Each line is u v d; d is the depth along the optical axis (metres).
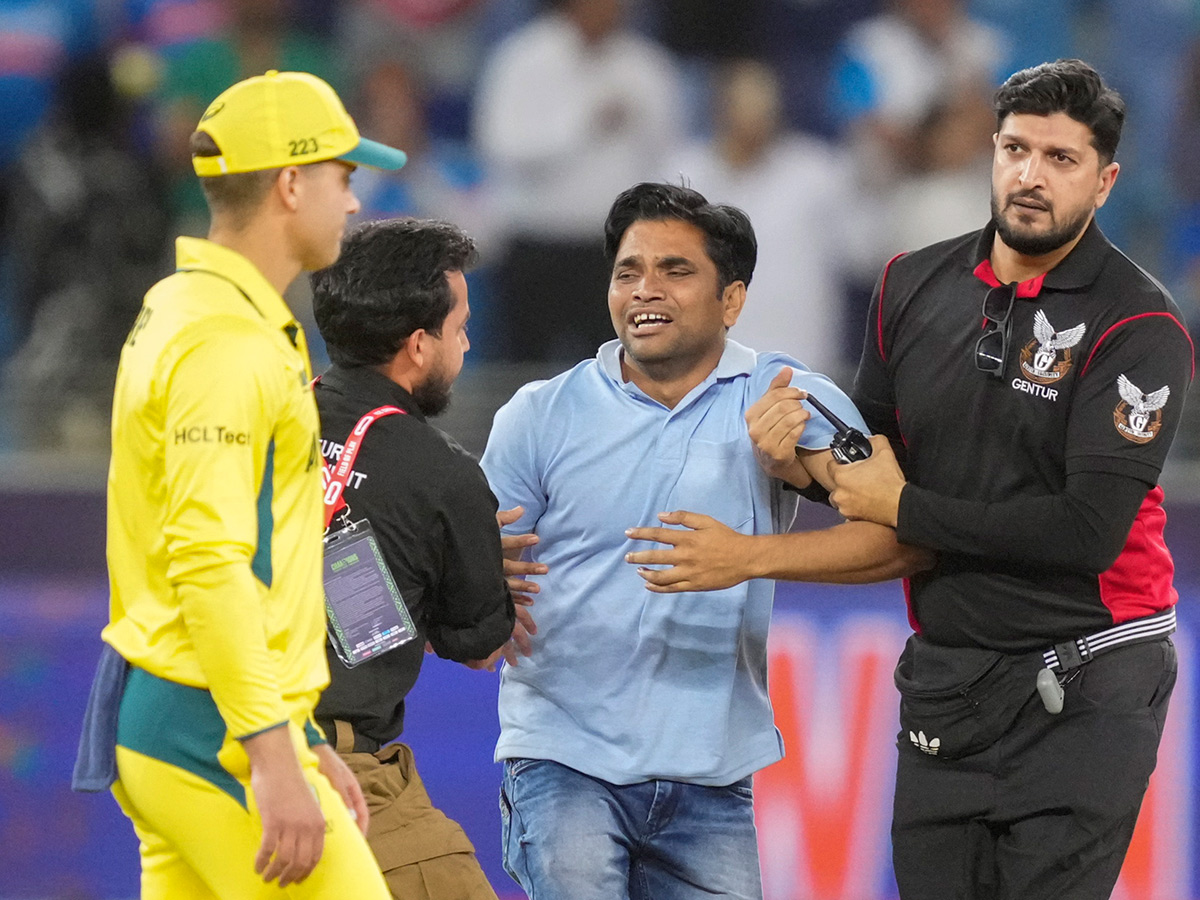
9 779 20.81
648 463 13.48
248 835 10.19
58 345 25.45
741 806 13.74
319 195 10.63
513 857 13.77
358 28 31.12
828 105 29.83
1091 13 30.86
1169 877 20.03
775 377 13.50
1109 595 12.94
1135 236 29.53
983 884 13.52
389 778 12.12
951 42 29.97
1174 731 20.25
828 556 12.89
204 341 9.91
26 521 21.52
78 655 21.03
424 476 12.13
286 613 10.33
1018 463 12.84
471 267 12.93
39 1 31.62
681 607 13.31
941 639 13.41
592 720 13.45
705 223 13.23
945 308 13.23
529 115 27.61
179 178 28.42
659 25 30.09
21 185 26.47
